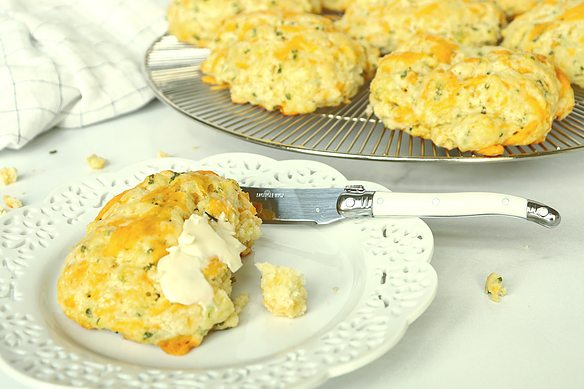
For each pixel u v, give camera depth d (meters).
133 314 0.31
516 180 0.44
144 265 0.32
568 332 0.33
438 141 0.42
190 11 0.56
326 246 0.37
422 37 0.45
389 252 0.35
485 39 0.51
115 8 0.62
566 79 0.44
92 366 0.30
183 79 0.53
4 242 0.36
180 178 0.36
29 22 0.56
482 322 0.33
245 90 0.47
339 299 0.34
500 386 0.31
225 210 0.35
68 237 0.37
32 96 0.49
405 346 0.32
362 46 0.50
